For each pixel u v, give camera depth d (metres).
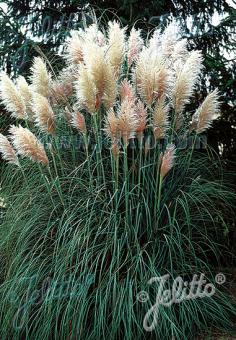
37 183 3.98
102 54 3.40
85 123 3.85
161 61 3.54
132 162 3.72
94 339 3.08
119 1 5.66
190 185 3.79
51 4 6.29
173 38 4.02
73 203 3.65
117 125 3.38
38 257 3.36
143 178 3.60
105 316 3.10
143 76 3.50
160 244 3.51
